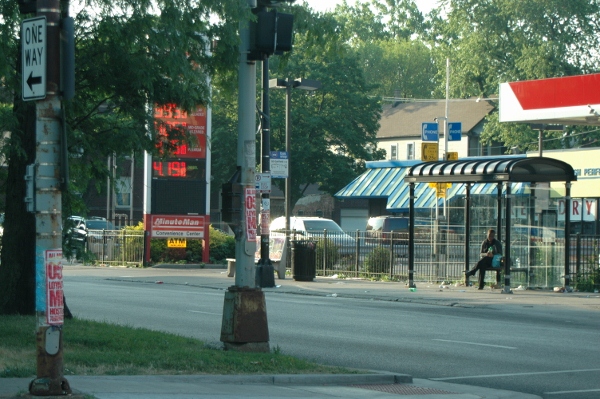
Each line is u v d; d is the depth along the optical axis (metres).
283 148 82.69
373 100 87.31
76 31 19.14
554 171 33.12
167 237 49.25
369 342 19.80
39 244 10.59
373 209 86.94
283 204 100.50
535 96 38.34
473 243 37.09
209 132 48.53
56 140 10.69
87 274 43.72
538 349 19.14
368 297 32.16
